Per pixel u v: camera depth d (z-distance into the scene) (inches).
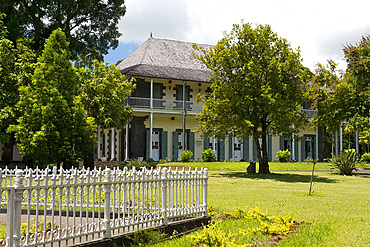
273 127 1176.2
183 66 1648.6
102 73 1212.5
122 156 1536.7
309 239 307.3
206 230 289.6
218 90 1119.0
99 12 1533.0
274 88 1098.1
